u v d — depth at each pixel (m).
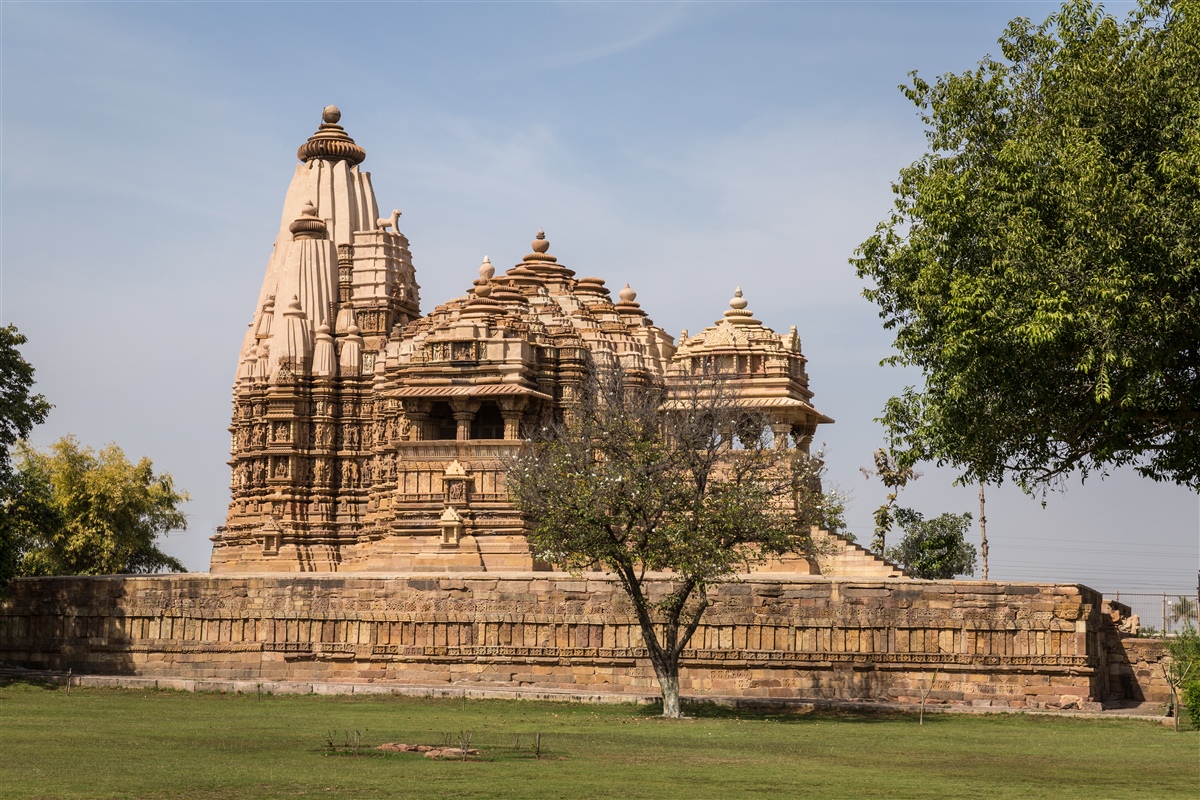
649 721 46.78
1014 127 38.94
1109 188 34.06
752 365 71.56
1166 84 35.16
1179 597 59.69
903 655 55.16
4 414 61.88
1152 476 38.06
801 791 29.70
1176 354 35.28
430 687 54.47
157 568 98.88
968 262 38.03
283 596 59.75
